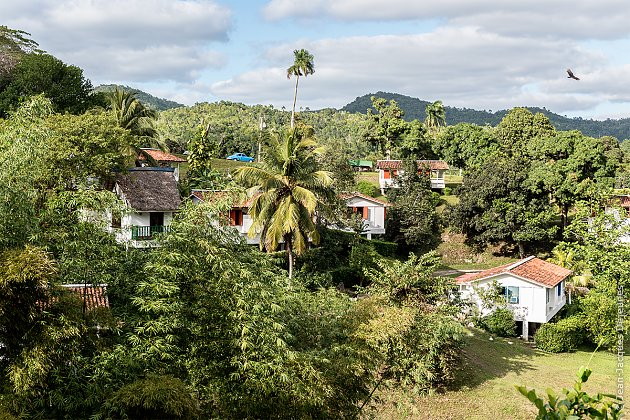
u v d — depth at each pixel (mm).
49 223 15227
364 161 89812
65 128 33906
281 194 36688
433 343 25109
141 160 56156
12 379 11812
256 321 15305
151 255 15789
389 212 58562
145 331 14359
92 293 15141
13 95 48156
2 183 13891
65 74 51219
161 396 11961
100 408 12445
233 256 16812
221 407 15031
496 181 55219
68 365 12922
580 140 57906
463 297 38531
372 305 22188
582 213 38875
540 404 5105
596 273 37875
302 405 15008
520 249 56094
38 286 12000
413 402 24641
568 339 35719
